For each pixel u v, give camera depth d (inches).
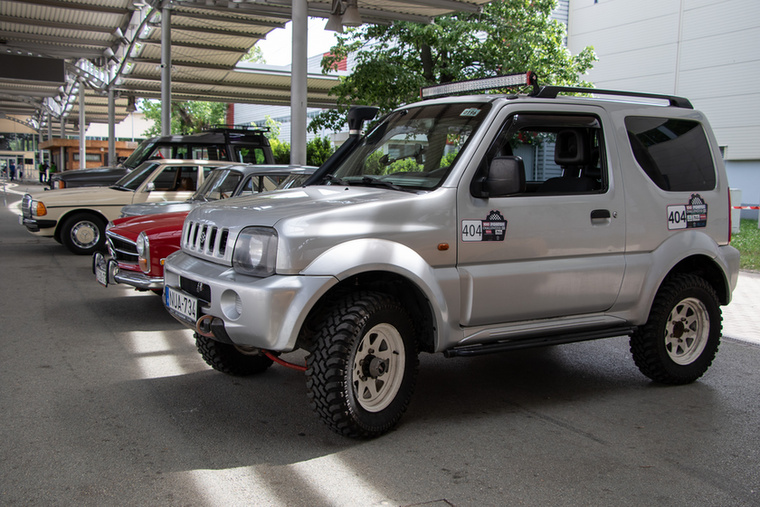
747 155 789.9
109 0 726.5
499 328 164.9
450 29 650.8
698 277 194.2
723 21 799.7
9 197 1159.6
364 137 194.9
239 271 146.5
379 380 152.9
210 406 170.9
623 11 901.2
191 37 785.6
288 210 147.3
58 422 157.8
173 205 302.8
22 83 1402.6
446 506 119.9
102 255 267.6
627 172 181.0
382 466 136.6
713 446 150.2
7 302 298.2
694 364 195.5
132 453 140.8
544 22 684.1
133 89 1123.9
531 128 173.8
